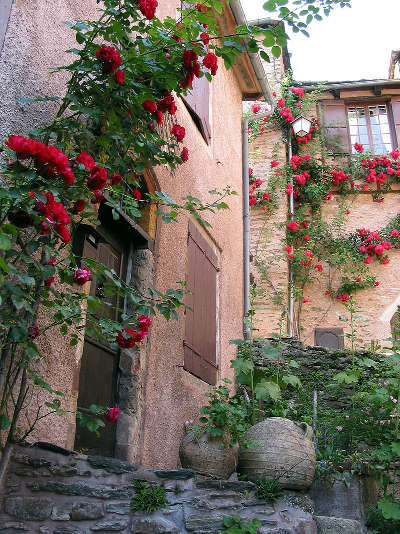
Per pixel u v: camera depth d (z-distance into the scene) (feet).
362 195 39.81
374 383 17.48
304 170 39.81
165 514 10.08
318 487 13.46
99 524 9.61
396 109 42.09
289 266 36.76
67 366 11.07
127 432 13.80
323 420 17.78
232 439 13.06
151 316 15.26
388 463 13.70
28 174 8.03
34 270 8.83
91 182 8.79
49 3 11.57
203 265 20.33
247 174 28.89
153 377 15.05
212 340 20.47
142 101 11.14
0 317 8.14
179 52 11.23
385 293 36.63
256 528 10.39
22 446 9.32
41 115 10.89
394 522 12.80
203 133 21.86
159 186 16.75
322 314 36.65
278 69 41.32
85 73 10.60
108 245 14.65
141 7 10.42
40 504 9.25
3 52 10.09
